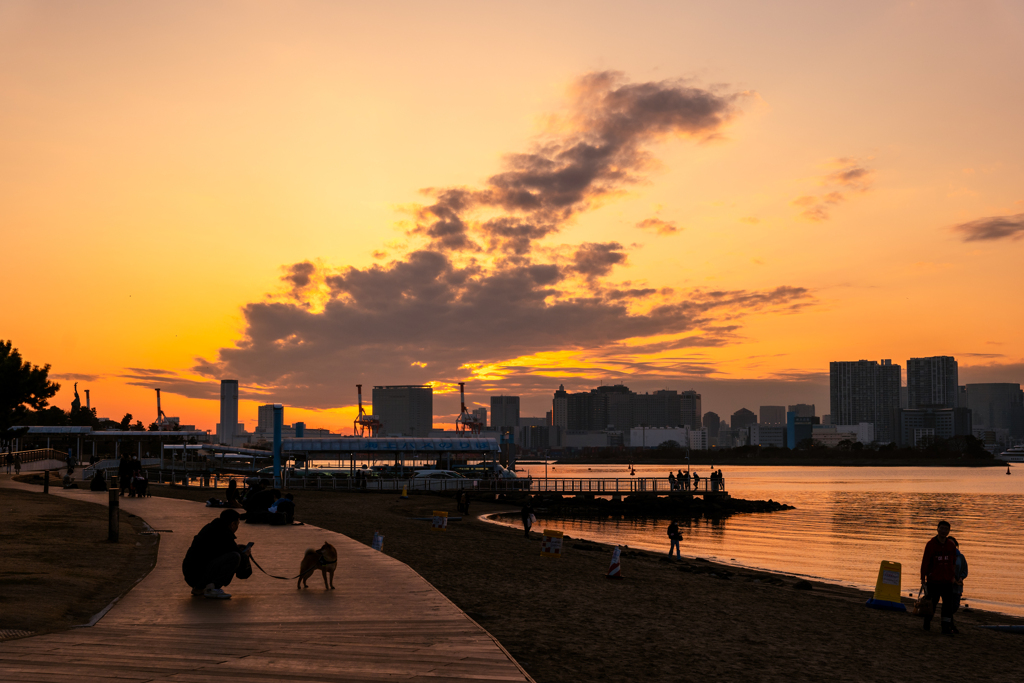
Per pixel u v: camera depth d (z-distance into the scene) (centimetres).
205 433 12469
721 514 7662
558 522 6631
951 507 8850
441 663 960
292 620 1214
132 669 888
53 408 11806
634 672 1162
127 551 1997
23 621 1124
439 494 7456
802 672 1270
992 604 2956
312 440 8075
